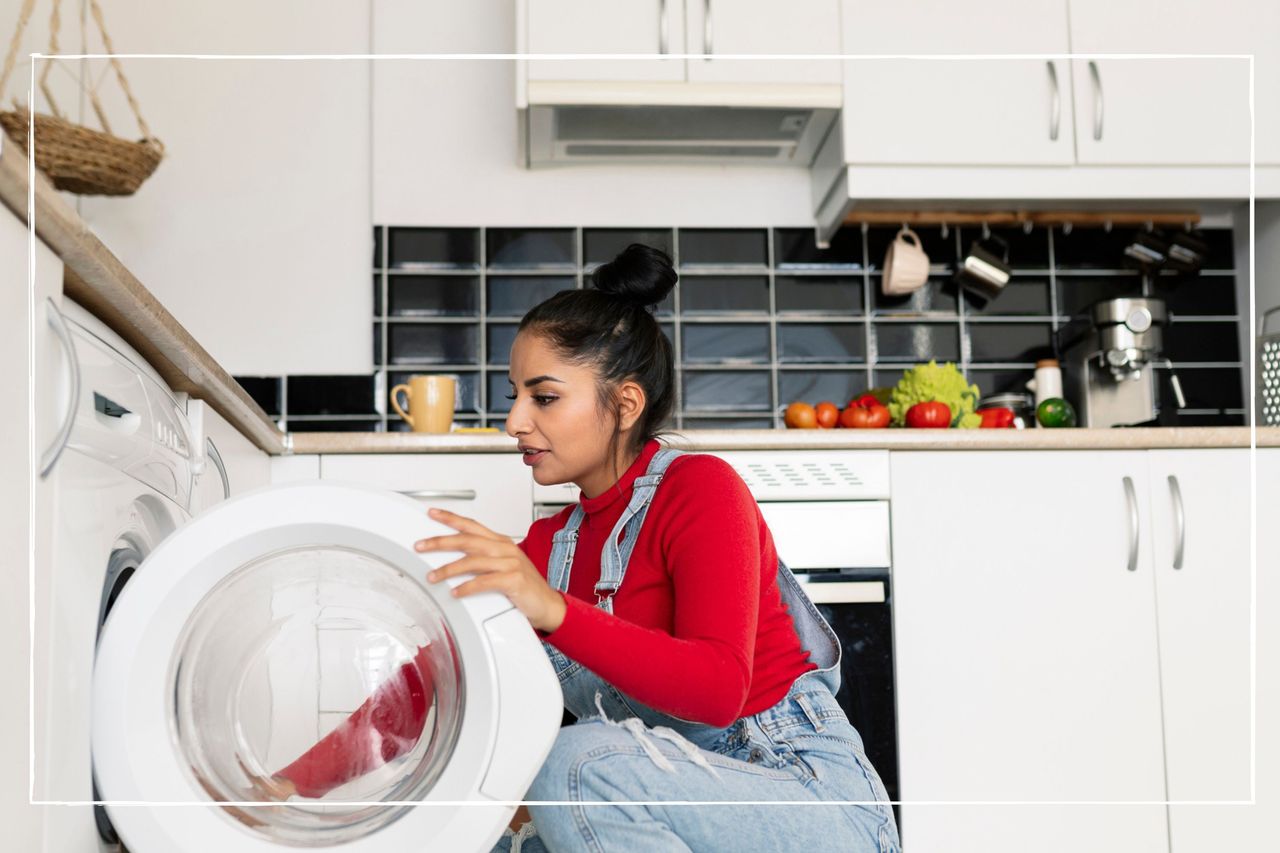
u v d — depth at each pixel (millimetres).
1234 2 2670
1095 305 2689
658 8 2557
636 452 1322
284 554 1045
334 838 1038
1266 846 2275
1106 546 2324
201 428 1523
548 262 2850
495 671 1007
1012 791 2252
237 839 1011
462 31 2879
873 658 2258
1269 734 2301
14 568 874
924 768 2244
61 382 971
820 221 2865
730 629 1104
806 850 1120
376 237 2816
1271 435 2342
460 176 2852
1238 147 2637
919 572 2289
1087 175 2625
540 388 1268
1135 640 2307
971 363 2883
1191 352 2904
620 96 2514
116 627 984
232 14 2834
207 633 1059
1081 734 2277
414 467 2268
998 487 2320
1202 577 2332
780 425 2842
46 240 943
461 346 2811
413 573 1028
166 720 1016
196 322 2752
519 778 1002
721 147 2781
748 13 2576
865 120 2586
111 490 1098
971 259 2816
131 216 2750
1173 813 2271
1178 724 2293
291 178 2814
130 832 985
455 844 996
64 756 956
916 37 2613
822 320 2877
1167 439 2338
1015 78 2621
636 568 1231
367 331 2793
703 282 2873
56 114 2352
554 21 2535
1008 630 2289
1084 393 2738
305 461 2256
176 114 2793
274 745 1086
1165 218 2846
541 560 1454
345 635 1094
